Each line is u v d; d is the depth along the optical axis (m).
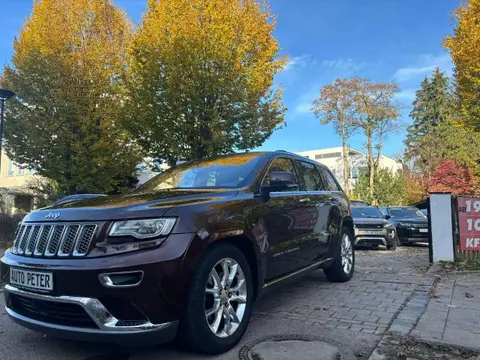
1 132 11.20
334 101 41.88
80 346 3.58
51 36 14.26
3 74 14.15
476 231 7.83
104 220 3.00
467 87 14.55
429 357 3.23
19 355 3.38
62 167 13.81
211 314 3.27
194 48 11.59
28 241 3.31
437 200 8.00
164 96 11.99
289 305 4.91
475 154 29.41
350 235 6.68
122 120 13.49
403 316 4.34
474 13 14.35
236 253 3.54
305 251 4.86
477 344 3.47
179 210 3.15
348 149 45.78
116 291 2.79
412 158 44.34
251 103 12.38
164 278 2.87
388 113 40.44
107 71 14.52
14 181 28.77
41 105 13.60
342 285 6.08
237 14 12.48
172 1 12.29
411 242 14.68
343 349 3.42
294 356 3.25
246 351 3.38
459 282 6.15
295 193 4.89
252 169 4.39
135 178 16.83
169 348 3.45
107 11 15.32
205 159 5.13
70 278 2.87
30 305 3.19
